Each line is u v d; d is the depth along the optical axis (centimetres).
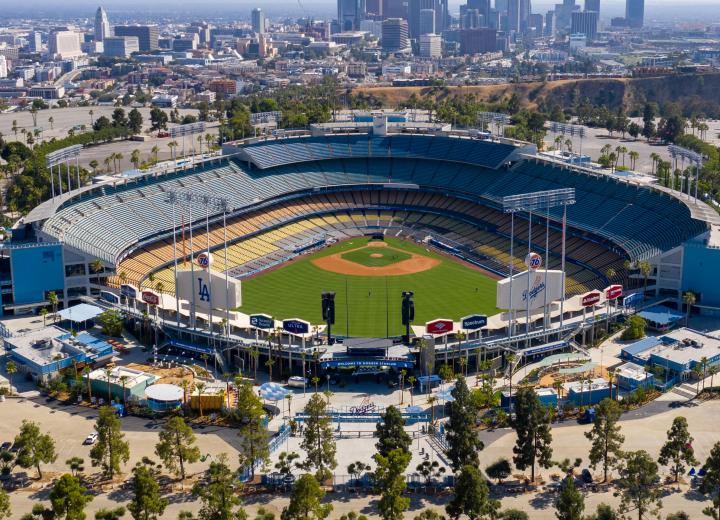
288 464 16400
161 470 16550
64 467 16700
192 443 17238
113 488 15938
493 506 14412
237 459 16950
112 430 16125
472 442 16112
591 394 19038
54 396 19612
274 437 17838
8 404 19188
